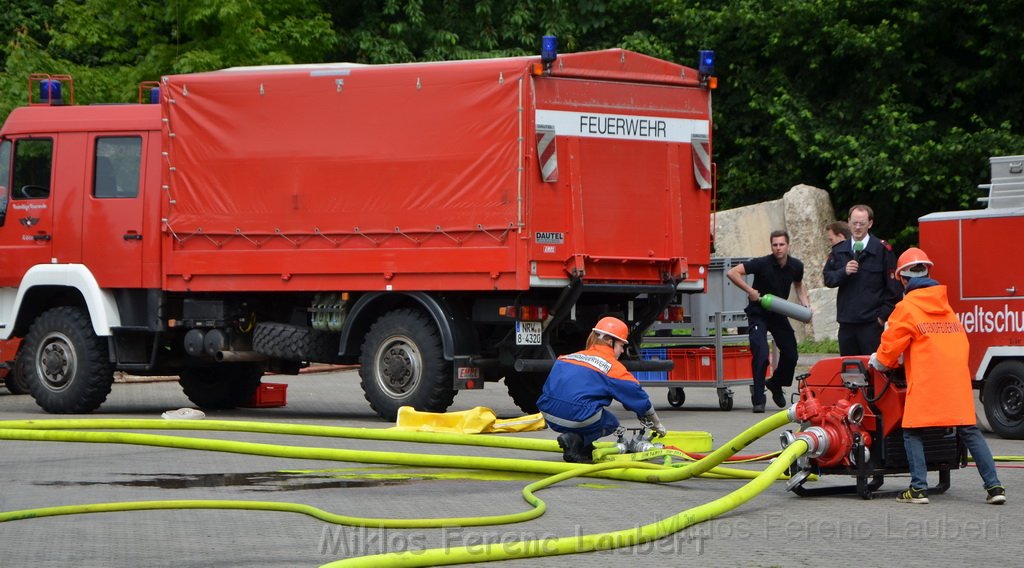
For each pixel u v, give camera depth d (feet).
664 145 69.05
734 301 79.46
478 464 48.91
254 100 69.62
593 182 66.44
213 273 70.59
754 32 137.08
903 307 42.55
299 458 52.95
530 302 66.13
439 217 65.82
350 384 99.40
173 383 102.12
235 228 70.03
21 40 128.98
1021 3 127.65
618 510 40.91
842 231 62.64
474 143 65.16
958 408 42.32
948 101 136.15
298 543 35.14
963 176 128.57
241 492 44.45
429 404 66.44
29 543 35.17
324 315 69.92
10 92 121.60
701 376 78.33
